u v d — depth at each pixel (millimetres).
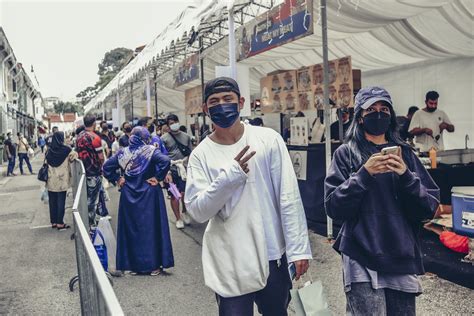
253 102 15531
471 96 9797
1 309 4895
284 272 2754
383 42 9070
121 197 5652
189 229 8023
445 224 5602
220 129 2674
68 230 8789
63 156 8766
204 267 2693
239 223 2586
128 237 5633
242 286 2572
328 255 5941
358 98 2689
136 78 16953
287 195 2645
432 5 6445
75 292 5367
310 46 9438
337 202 2551
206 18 6715
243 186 2592
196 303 4715
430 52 9531
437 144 8391
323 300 2574
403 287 2572
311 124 11102
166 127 8555
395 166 2422
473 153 7133
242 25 7520
